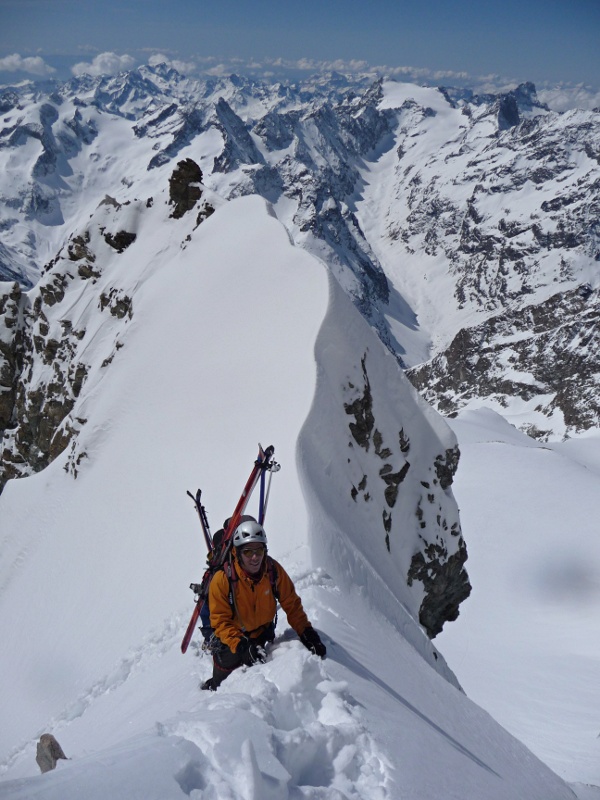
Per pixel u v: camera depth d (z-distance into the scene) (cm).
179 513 2112
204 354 2623
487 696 4297
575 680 4362
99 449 2927
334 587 1146
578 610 5738
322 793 399
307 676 536
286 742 414
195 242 3553
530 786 734
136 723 752
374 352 2227
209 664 823
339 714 512
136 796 320
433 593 2200
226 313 2664
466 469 8838
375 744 484
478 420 14238
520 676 4559
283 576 659
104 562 2319
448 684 1078
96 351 4041
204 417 2344
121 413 2911
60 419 4209
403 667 917
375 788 446
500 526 7481
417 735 574
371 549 1836
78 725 1027
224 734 382
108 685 1136
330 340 2119
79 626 2141
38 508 3219
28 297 4838
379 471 2086
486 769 655
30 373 4638
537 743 3422
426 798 457
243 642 625
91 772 325
